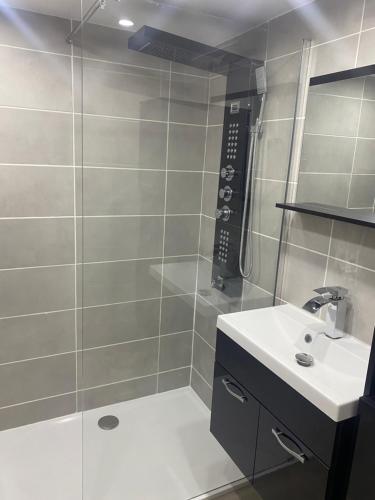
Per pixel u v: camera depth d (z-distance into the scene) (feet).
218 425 5.63
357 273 4.74
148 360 7.65
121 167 6.59
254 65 5.97
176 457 6.64
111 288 7.07
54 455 6.70
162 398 7.80
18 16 5.82
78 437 7.13
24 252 6.60
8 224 6.40
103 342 7.22
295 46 5.37
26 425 7.30
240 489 6.18
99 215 6.66
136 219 6.95
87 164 6.35
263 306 6.37
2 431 7.11
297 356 4.44
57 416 7.53
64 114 6.37
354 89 4.57
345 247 4.87
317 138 5.13
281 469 4.37
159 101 6.52
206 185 7.21
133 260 7.13
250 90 6.12
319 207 5.09
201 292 7.65
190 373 7.93
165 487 6.11
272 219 6.06
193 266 7.63
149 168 6.80
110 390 7.41
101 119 6.25
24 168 6.31
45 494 5.96
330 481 3.76
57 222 6.70
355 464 3.68
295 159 5.58
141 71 6.27
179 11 5.46
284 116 5.67
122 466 6.40
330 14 4.87
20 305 6.77
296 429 4.10
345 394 3.75
